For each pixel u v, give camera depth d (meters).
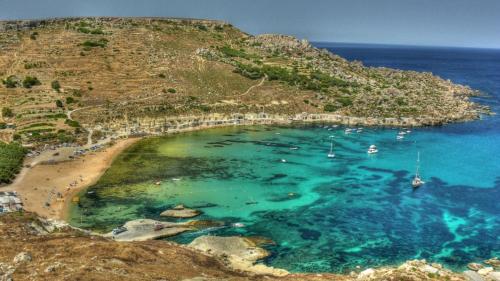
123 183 159.00
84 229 122.81
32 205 137.50
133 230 121.19
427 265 106.38
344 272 106.44
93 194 148.50
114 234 118.50
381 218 136.75
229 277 91.56
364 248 118.69
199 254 106.12
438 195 156.50
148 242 110.75
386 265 110.25
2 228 107.06
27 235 103.94
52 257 86.44
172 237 120.44
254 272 102.19
